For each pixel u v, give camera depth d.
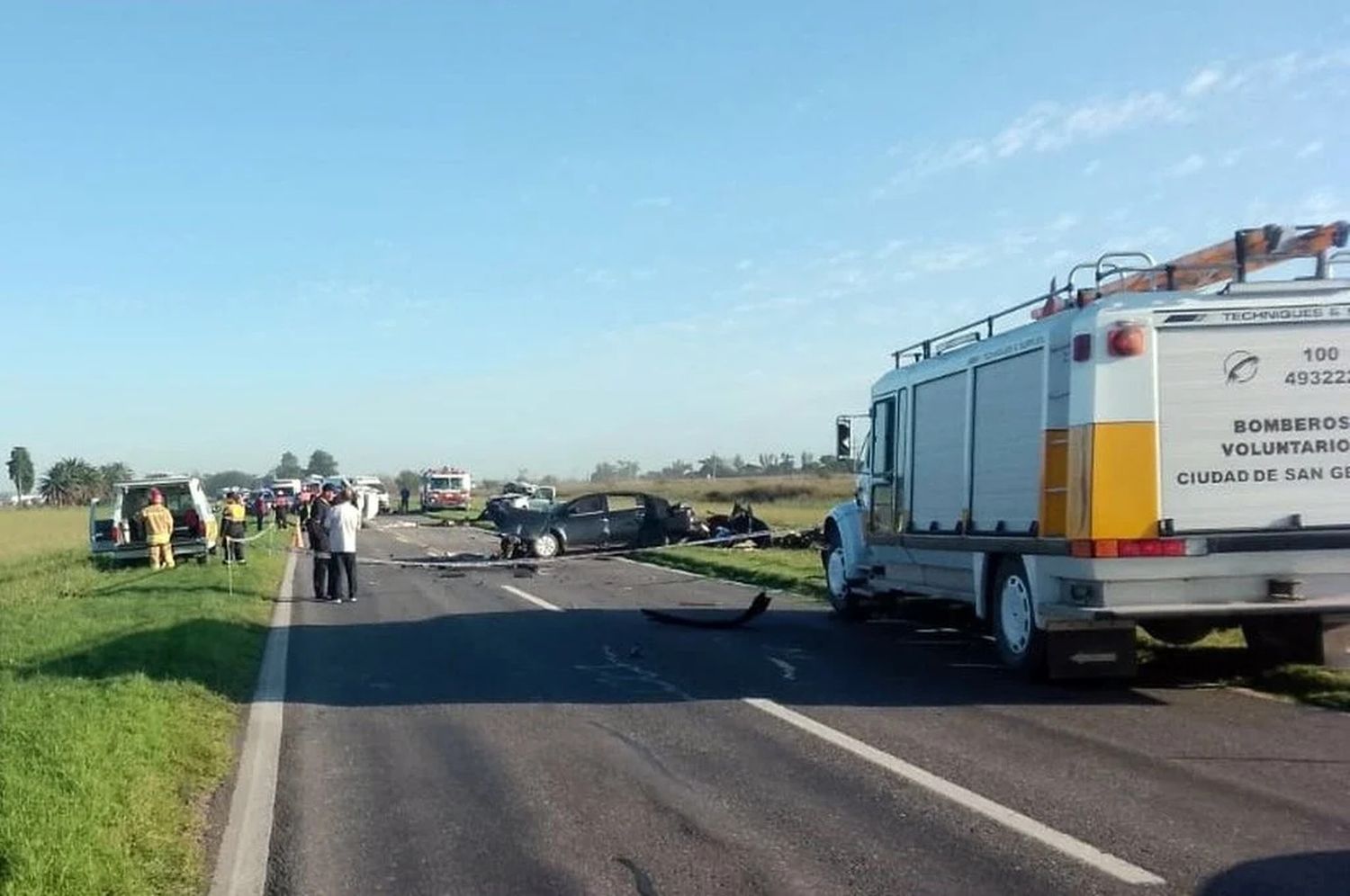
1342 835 6.41
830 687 11.36
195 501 30.20
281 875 6.29
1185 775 7.71
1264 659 11.33
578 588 22.69
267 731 9.96
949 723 9.56
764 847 6.54
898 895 5.72
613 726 9.83
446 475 77.00
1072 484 10.20
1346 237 10.54
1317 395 10.02
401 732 9.82
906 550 14.30
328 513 21.39
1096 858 6.12
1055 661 10.73
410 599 21.33
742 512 32.25
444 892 5.98
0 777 7.18
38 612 18.27
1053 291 11.13
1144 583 9.98
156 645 13.52
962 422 12.66
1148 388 9.95
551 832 6.94
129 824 6.70
